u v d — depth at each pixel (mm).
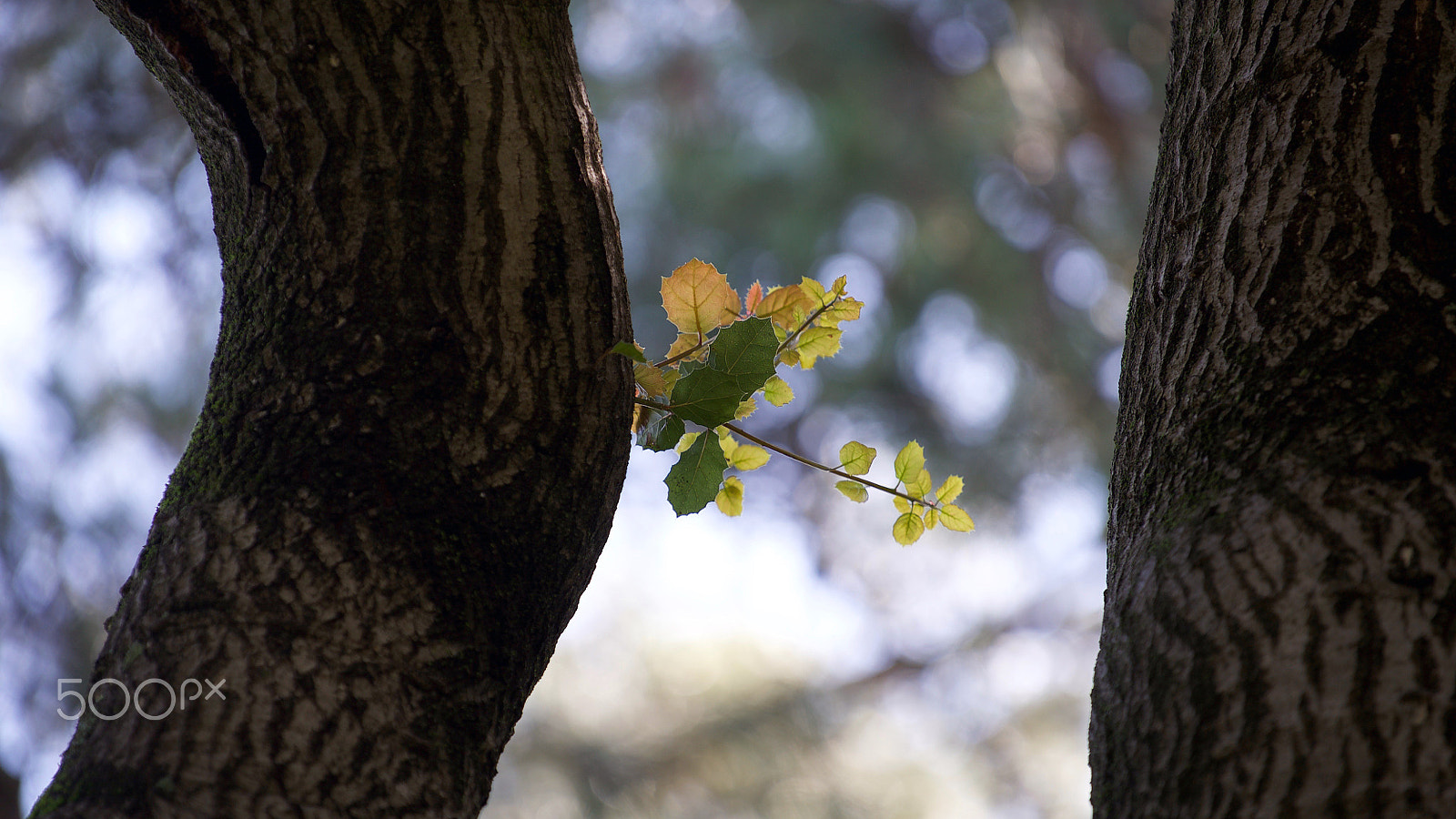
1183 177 1776
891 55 6516
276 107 1738
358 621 1683
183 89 1752
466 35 1746
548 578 1735
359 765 1662
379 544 1695
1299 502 1660
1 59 4555
